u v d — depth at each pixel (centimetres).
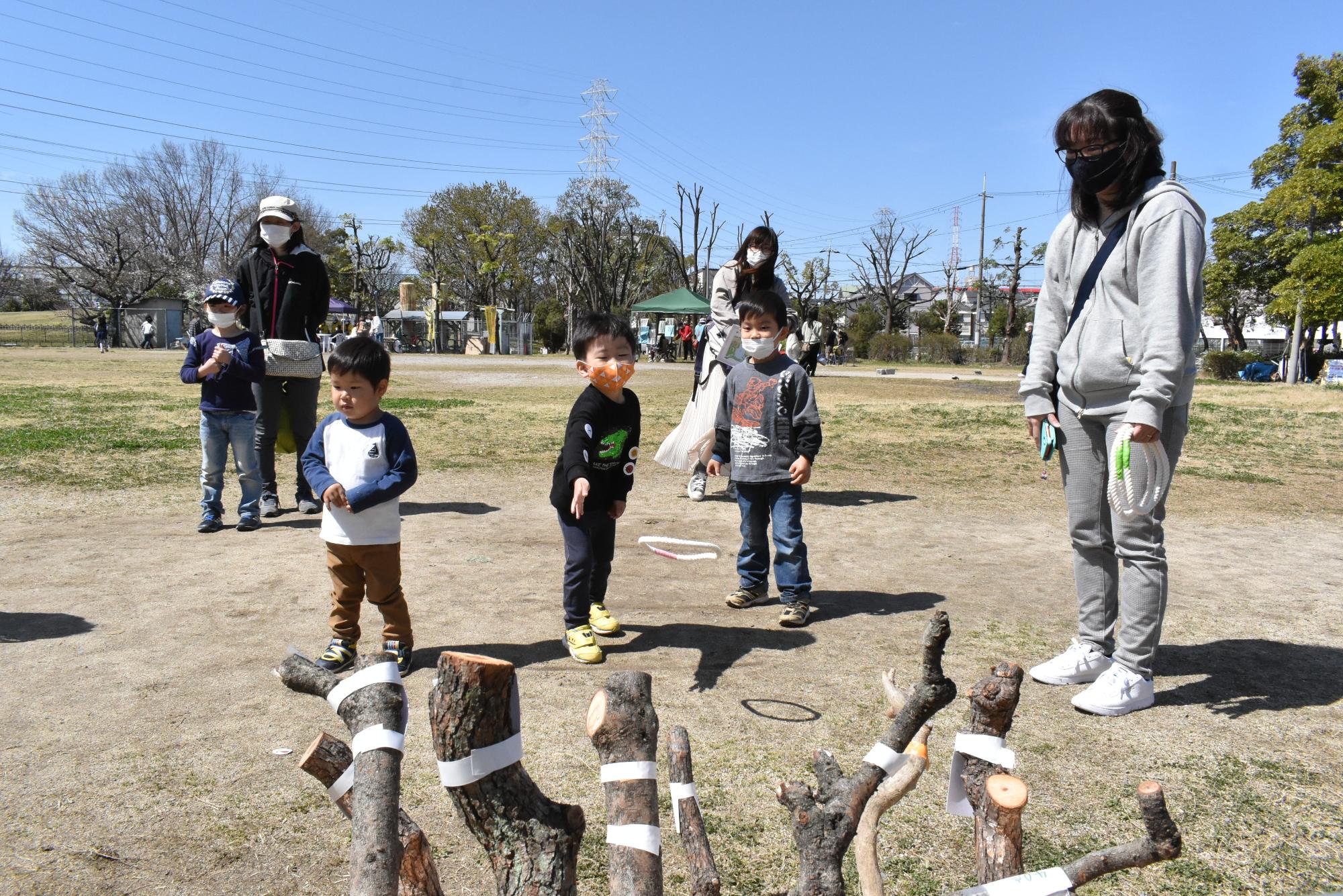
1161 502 324
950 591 482
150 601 445
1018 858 139
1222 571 529
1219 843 236
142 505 682
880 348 5134
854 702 329
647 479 844
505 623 419
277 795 261
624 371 380
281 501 715
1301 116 2977
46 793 261
